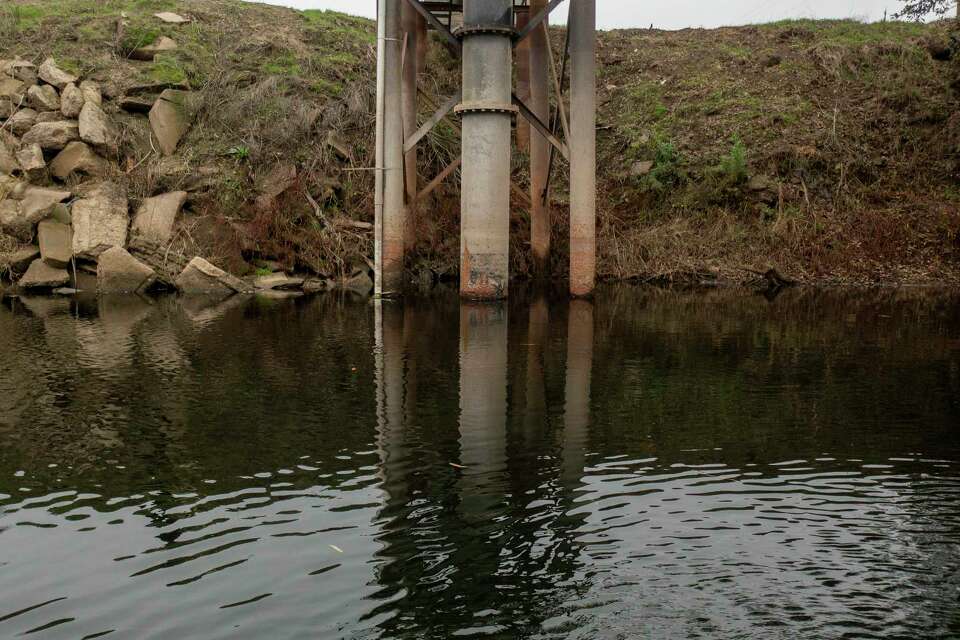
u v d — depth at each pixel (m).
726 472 8.06
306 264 25.59
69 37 30.08
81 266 23.77
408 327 16.98
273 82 29.53
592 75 22.05
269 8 35.66
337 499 7.32
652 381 12.03
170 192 25.66
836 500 7.34
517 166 31.95
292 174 26.56
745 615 5.38
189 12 33.19
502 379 12.06
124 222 24.42
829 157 31.67
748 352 14.41
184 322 17.61
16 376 12.16
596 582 5.81
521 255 28.28
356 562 6.11
